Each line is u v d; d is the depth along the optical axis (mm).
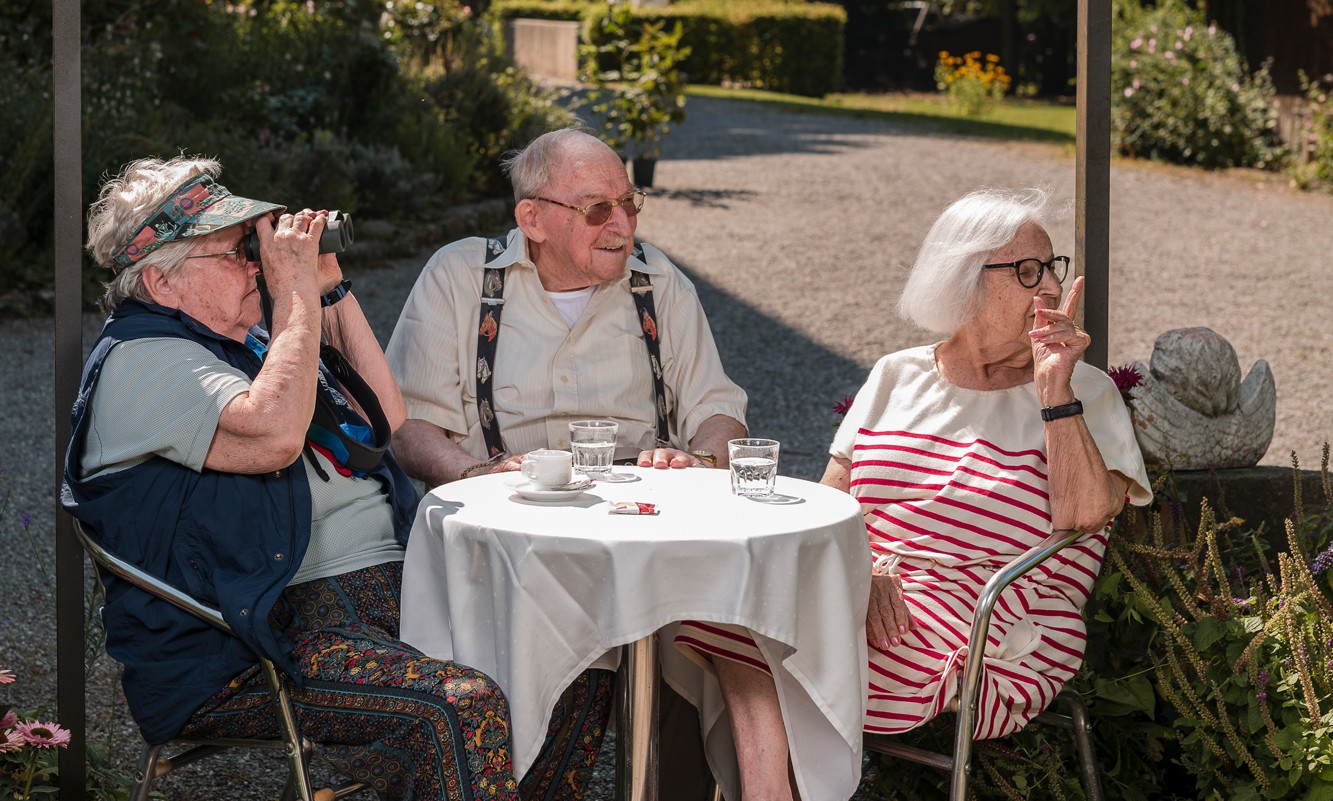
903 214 12672
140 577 2445
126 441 2488
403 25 14398
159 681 2465
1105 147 3117
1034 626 2773
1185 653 2838
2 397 6543
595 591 2320
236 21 13023
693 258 10570
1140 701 2922
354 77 12453
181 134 9812
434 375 3287
